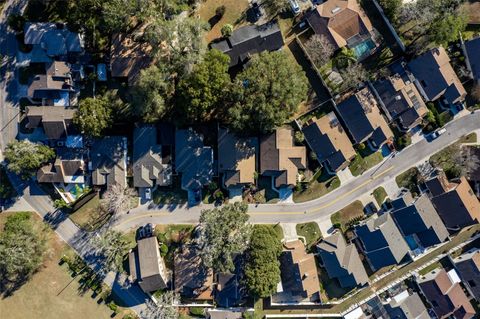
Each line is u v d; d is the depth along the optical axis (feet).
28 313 263.08
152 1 237.66
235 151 256.93
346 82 261.44
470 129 278.87
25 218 256.52
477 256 277.03
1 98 253.03
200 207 267.80
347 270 266.57
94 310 266.36
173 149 261.85
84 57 252.01
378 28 266.57
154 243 258.98
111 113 244.01
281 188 270.67
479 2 268.21
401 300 279.69
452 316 281.33
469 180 279.90
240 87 233.76
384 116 271.90
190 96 231.30
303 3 262.26
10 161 241.96
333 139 261.44
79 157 255.29
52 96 247.50
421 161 278.05
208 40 257.55
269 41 254.68
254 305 274.57
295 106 240.12
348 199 276.00
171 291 265.54
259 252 254.27
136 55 248.93
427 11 249.75
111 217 263.70
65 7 252.42
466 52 268.82
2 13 251.60
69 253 263.70
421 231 272.72
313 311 279.49
